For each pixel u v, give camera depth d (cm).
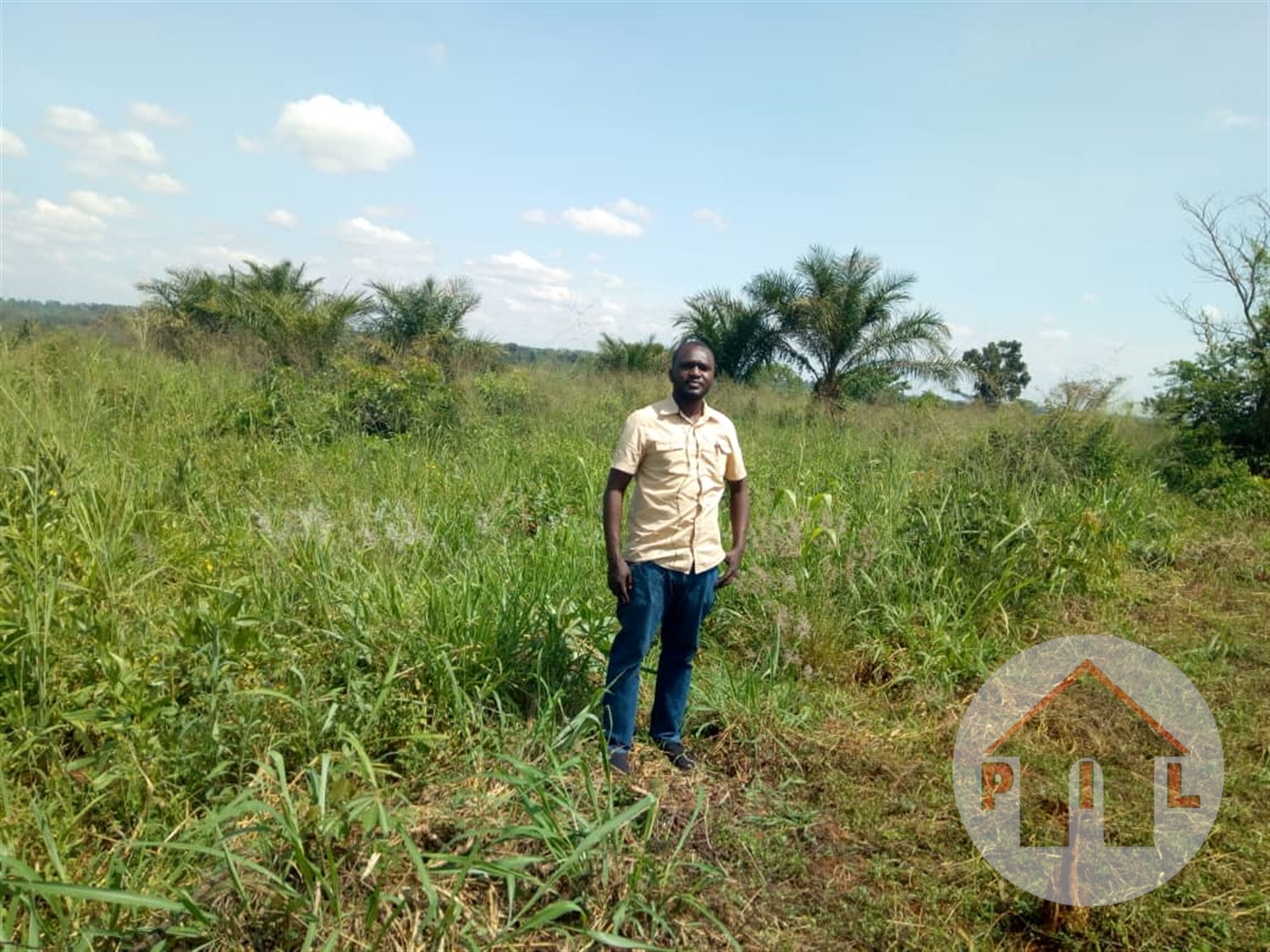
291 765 338
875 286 1967
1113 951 286
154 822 298
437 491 750
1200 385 1261
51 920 257
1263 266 1265
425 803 321
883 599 549
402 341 1828
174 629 393
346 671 380
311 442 930
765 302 2039
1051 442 942
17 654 352
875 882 317
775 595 521
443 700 376
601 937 253
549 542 592
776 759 395
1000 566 604
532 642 420
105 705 339
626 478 358
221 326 1631
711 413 369
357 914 252
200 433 864
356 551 496
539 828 285
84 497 525
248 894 257
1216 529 905
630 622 360
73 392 733
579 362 1852
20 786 302
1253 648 557
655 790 327
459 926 256
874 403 1670
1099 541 701
